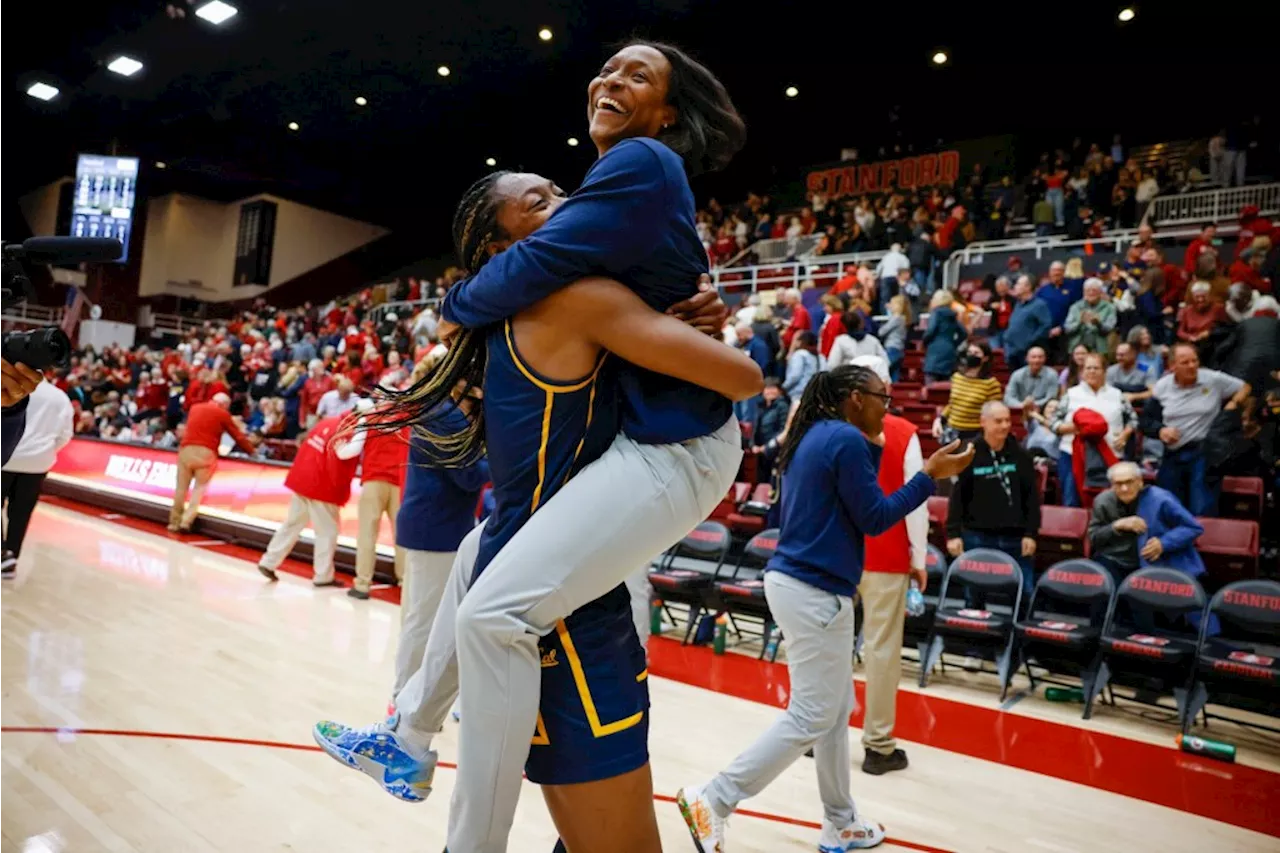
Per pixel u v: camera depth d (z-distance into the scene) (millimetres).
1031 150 16734
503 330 1338
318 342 14758
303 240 22750
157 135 17797
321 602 5762
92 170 17234
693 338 1265
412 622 3244
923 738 3756
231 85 15398
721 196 20141
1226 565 5566
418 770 1664
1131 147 15789
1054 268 8555
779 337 8828
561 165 19391
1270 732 4070
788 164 19422
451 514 3232
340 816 2590
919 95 17312
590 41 14297
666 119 1437
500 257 1285
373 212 23453
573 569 1240
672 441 1304
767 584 2529
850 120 18281
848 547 2465
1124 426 6637
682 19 14141
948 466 2449
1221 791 3229
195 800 2641
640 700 1387
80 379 16547
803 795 3000
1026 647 4465
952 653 4695
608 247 1229
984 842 2686
